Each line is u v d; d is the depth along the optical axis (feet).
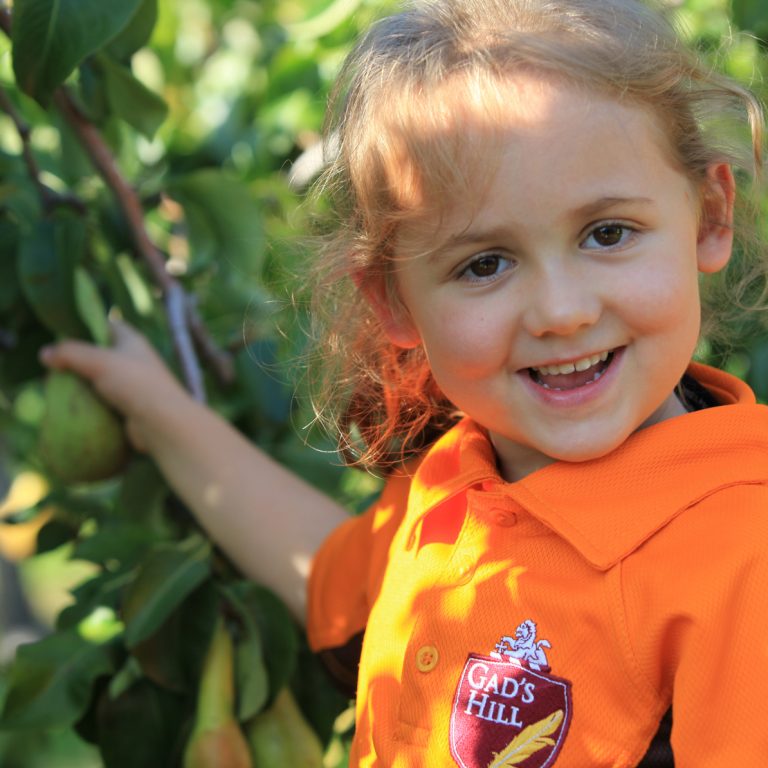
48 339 6.30
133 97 5.67
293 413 6.91
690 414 3.78
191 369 6.18
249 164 7.93
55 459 5.87
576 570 3.72
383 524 4.78
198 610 5.26
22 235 6.16
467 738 3.72
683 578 3.50
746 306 5.02
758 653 3.34
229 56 9.05
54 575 21.88
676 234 3.66
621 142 3.57
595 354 3.64
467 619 3.82
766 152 4.72
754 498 3.58
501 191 3.56
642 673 3.52
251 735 5.19
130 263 6.54
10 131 7.83
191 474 5.54
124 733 5.24
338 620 4.98
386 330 4.28
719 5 6.75
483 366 3.73
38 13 4.69
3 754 10.92
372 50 3.97
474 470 4.06
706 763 3.35
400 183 3.76
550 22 3.81
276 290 6.66
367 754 4.11
